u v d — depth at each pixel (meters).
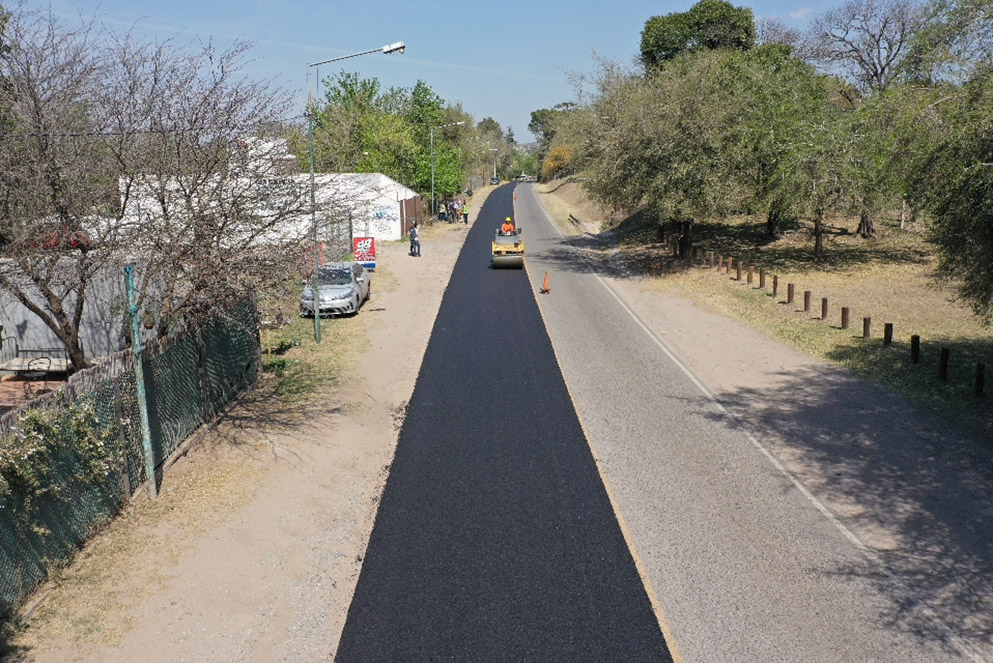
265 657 7.23
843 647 7.34
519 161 166.62
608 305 25.06
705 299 25.64
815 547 9.23
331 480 11.25
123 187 11.72
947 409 13.89
